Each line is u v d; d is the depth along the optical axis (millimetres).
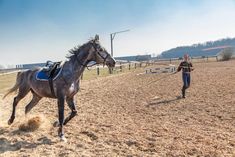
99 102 14258
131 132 8570
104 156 6770
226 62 50188
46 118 10617
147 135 8250
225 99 13406
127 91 17922
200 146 7250
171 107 12250
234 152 6797
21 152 7148
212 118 10117
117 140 7855
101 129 8961
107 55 8203
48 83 8211
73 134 8516
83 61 8172
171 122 9750
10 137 8258
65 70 8094
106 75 32438
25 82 8875
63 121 8172
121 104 13438
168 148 7176
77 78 8258
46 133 8625
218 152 6809
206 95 14875
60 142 7793
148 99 14539
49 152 7059
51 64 8633
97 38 8203
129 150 7102
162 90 17641
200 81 21609
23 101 15375
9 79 31000
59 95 8047
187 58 14461
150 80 24328
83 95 16906
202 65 44219
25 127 8891
